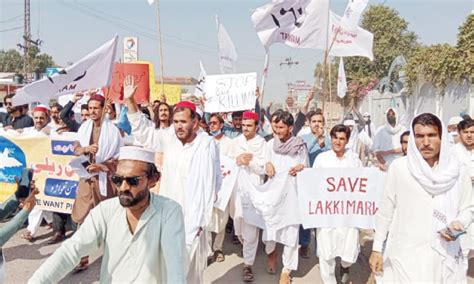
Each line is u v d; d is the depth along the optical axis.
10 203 3.12
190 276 3.95
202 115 7.75
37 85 5.32
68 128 7.46
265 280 5.58
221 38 10.35
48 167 6.76
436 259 3.27
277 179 5.39
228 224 7.57
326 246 5.04
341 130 5.17
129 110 4.68
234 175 6.03
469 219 3.32
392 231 3.51
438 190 3.23
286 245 5.30
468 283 5.41
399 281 3.39
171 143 4.26
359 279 5.56
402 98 20.44
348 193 5.04
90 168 5.50
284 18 6.96
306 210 5.08
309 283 5.52
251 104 7.70
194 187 3.95
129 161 2.46
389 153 7.61
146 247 2.51
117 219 2.54
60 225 6.76
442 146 3.24
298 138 5.63
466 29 15.51
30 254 6.26
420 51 17.80
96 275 5.55
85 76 5.48
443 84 16.36
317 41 7.09
